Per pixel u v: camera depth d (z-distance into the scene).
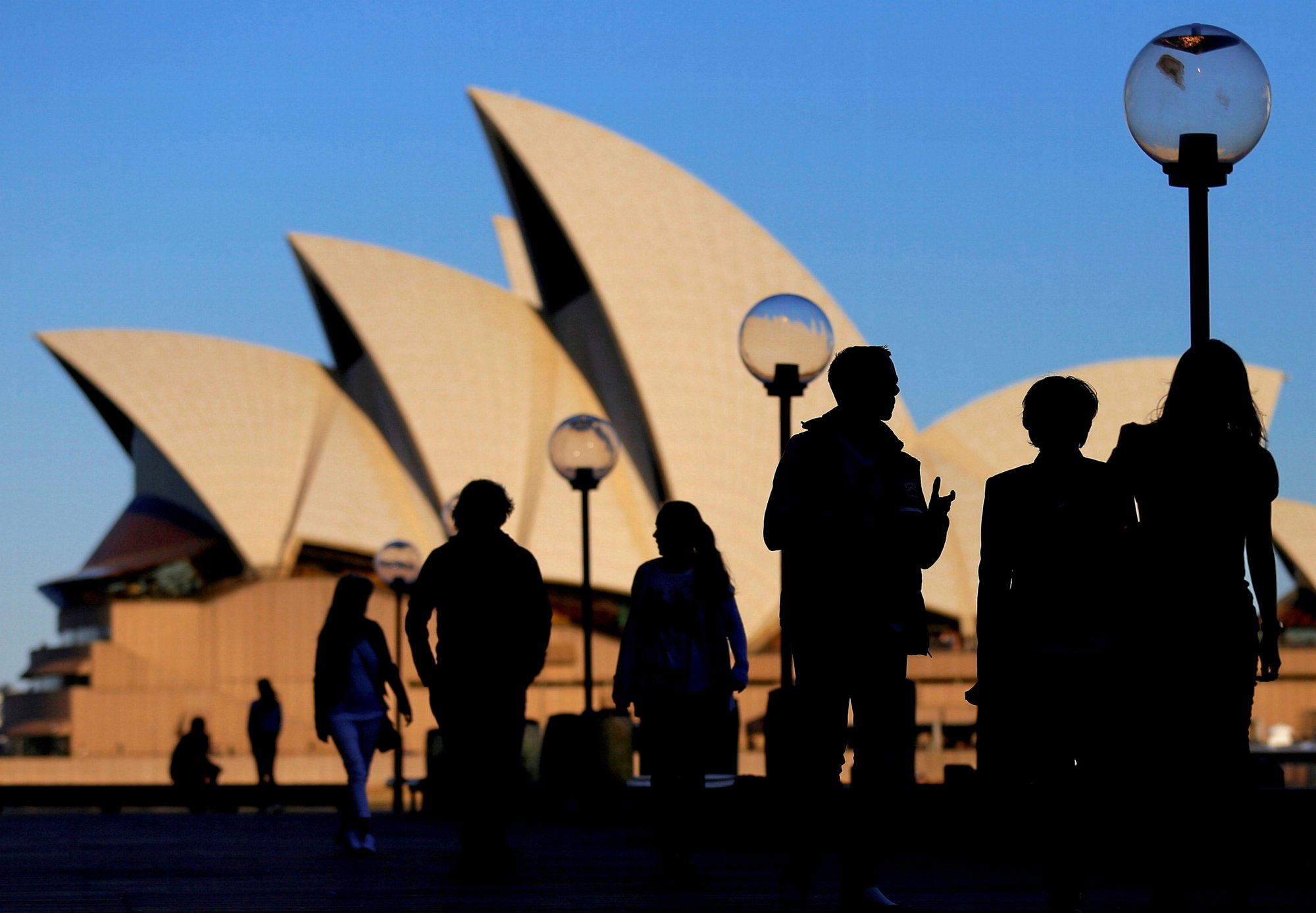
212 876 10.16
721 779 12.35
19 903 8.25
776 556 52.56
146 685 55.88
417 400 53.53
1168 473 6.57
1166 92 8.30
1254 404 6.70
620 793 16.48
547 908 7.72
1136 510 6.79
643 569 9.48
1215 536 6.52
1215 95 8.23
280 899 8.43
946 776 11.31
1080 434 6.72
